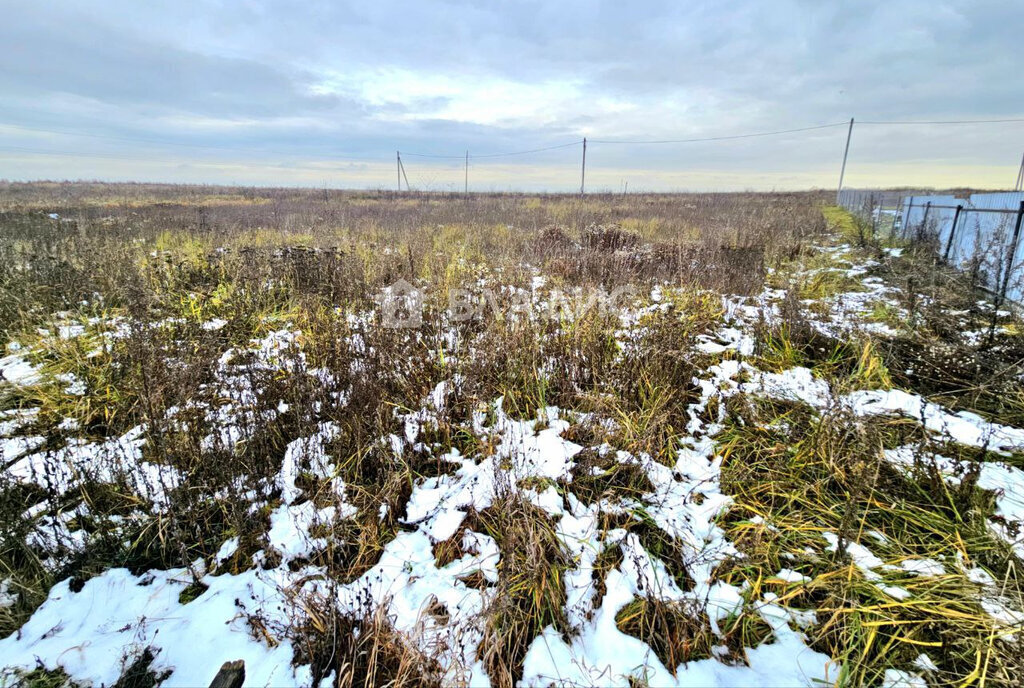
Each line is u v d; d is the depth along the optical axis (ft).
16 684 5.94
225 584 7.38
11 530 7.86
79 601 7.12
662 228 42.78
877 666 6.06
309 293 19.21
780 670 6.11
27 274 20.30
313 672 6.15
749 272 24.20
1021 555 7.36
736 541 7.91
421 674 5.99
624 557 7.77
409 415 11.57
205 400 11.48
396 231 38.70
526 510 8.18
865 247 34.81
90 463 9.29
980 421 11.37
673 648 6.35
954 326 16.14
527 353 13.52
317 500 8.79
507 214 50.29
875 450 9.22
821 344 15.44
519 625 6.73
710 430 11.33
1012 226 21.77
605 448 10.27
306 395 11.15
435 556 7.91
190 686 5.93
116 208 59.06
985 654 6.03
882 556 7.66
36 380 13.09
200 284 20.84
